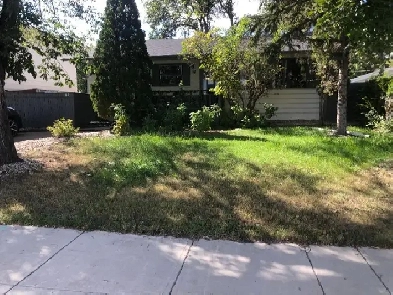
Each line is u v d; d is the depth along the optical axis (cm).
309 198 515
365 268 326
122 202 494
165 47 1870
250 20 1051
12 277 308
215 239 388
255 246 372
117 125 1171
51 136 1280
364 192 548
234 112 1451
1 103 698
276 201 500
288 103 1647
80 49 930
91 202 496
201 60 1438
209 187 562
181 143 949
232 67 1398
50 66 954
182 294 284
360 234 392
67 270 321
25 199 511
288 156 789
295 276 311
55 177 632
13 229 415
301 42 1162
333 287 294
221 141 1005
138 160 740
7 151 707
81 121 1656
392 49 545
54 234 401
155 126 1277
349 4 523
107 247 368
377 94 1424
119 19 1255
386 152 839
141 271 319
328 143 958
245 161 736
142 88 1298
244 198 511
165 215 446
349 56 1088
